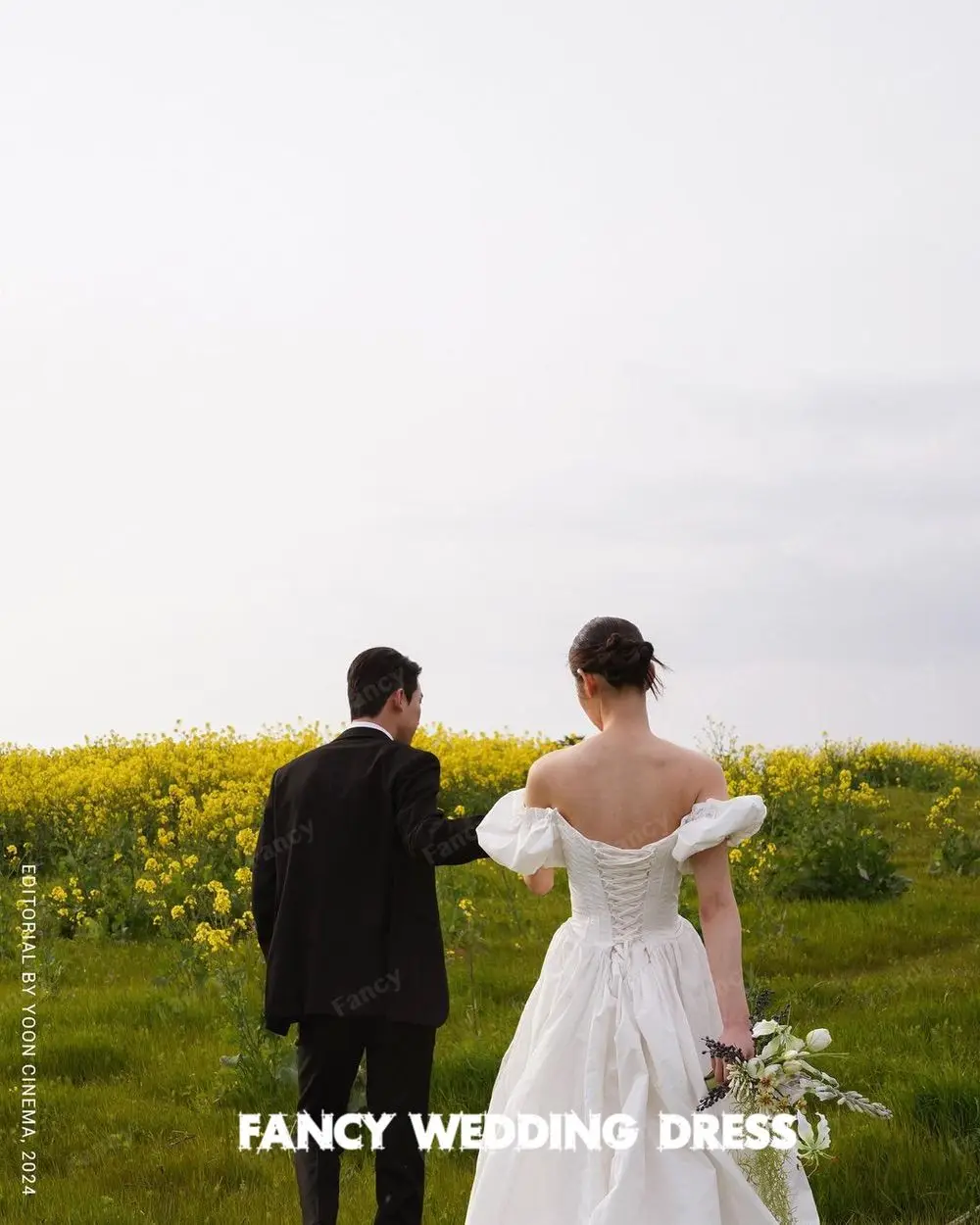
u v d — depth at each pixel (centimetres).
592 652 403
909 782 2036
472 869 1210
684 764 397
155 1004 809
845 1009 776
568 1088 389
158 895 1080
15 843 1418
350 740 465
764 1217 371
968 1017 720
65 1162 575
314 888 447
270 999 445
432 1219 492
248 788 1433
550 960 409
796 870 1155
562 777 404
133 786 1622
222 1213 502
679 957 399
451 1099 610
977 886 1207
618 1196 362
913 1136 520
